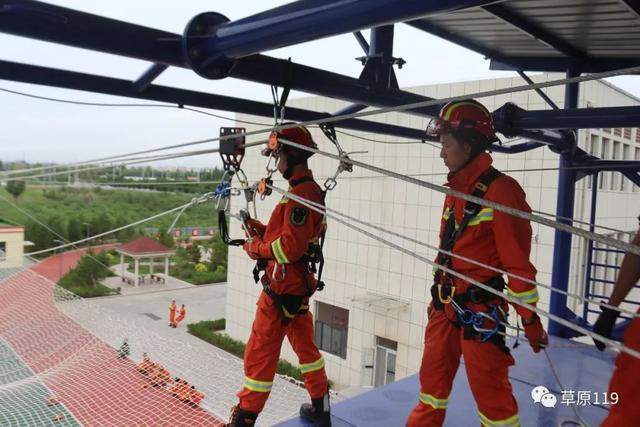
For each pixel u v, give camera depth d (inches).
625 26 141.3
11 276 414.6
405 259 542.6
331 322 624.1
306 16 62.6
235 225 740.7
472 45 174.4
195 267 1472.7
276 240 98.9
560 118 146.1
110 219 1145.4
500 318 88.5
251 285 732.7
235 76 92.0
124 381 251.1
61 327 333.4
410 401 137.7
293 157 102.6
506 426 90.0
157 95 114.4
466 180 87.6
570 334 205.0
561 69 185.8
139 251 1221.7
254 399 105.9
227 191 105.4
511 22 139.6
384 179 552.7
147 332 330.0
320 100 596.4
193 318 936.3
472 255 87.7
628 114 132.1
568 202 200.5
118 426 201.5
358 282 584.4
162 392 232.4
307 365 116.9
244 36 71.1
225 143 101.6
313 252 106.9
